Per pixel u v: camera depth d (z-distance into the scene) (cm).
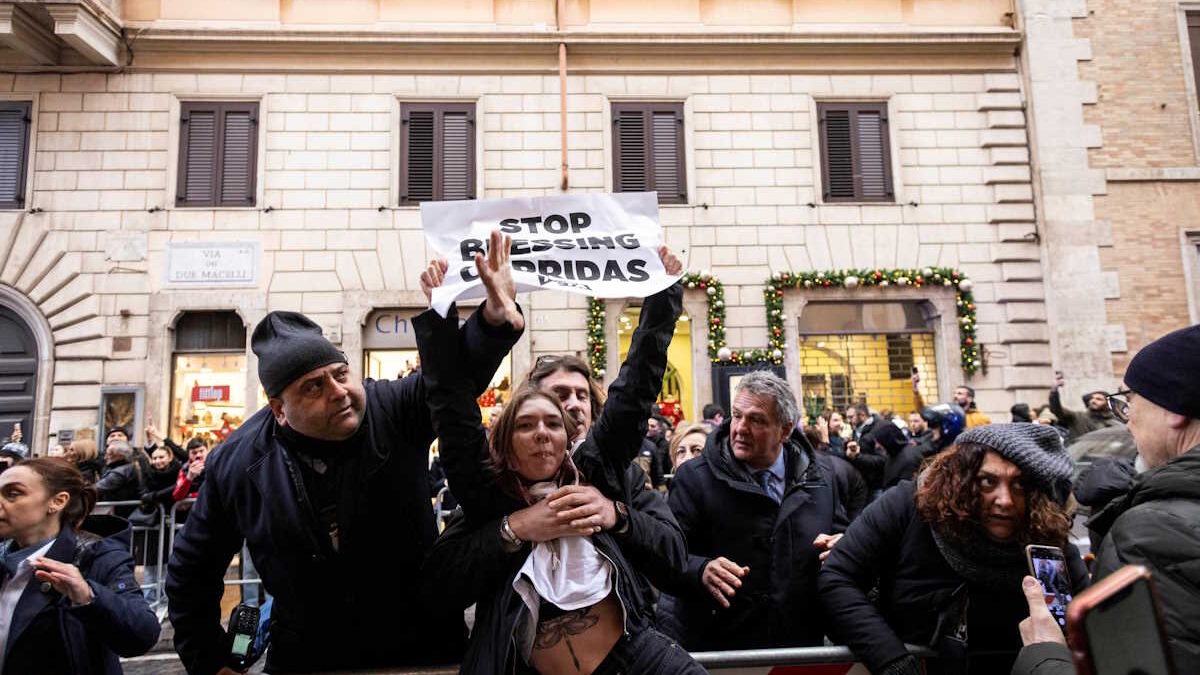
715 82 1259
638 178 1238
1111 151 1238
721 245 1220
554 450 229
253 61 1208
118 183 1166
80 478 306
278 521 225
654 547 235
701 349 1197
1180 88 1255
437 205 258
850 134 1261
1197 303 1206
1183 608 154
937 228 1236
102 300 1141
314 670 237
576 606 213
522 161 1222
